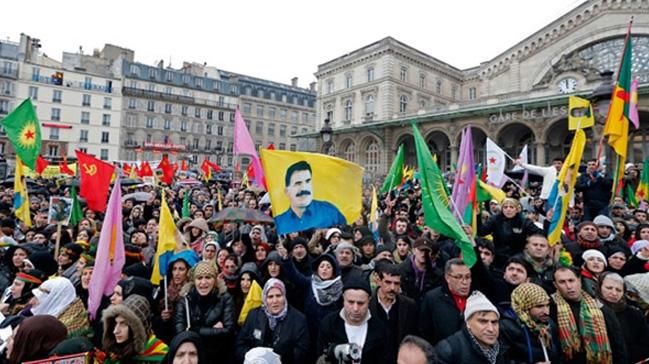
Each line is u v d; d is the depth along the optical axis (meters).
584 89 30.34
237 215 7.24
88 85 61.03
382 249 5.76
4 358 3.59
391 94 44.66
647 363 4.02
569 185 6.26
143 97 65.56
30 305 4.31
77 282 5.45
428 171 5.07
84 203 12.16
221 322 4.66
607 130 8.75
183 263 5.35
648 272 5.13
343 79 50.97
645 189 11.30
